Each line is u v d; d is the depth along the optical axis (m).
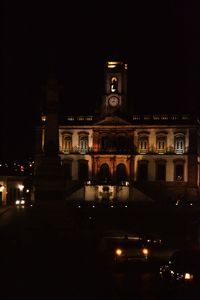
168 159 114.31
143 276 31.91
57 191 61.12
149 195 113.50
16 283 28.70
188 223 80.88
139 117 116.62
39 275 31.50
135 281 29.80
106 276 31.62
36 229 55.34
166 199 113.19
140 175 115.44
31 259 38.16
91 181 113.38
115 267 35.34
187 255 27.30
